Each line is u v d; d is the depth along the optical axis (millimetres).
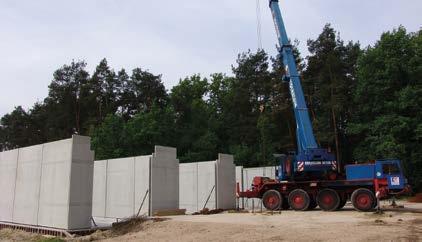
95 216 27469
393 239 12500
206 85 67500
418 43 43938
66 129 62031
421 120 41062
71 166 18078
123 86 64625
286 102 51312
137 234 16922
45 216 19234
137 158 25172
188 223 17812
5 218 22562
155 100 59188
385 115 42562
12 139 70062
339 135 49469
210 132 57000
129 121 54812
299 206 23859
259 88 59156
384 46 43844
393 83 43344
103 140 51031
